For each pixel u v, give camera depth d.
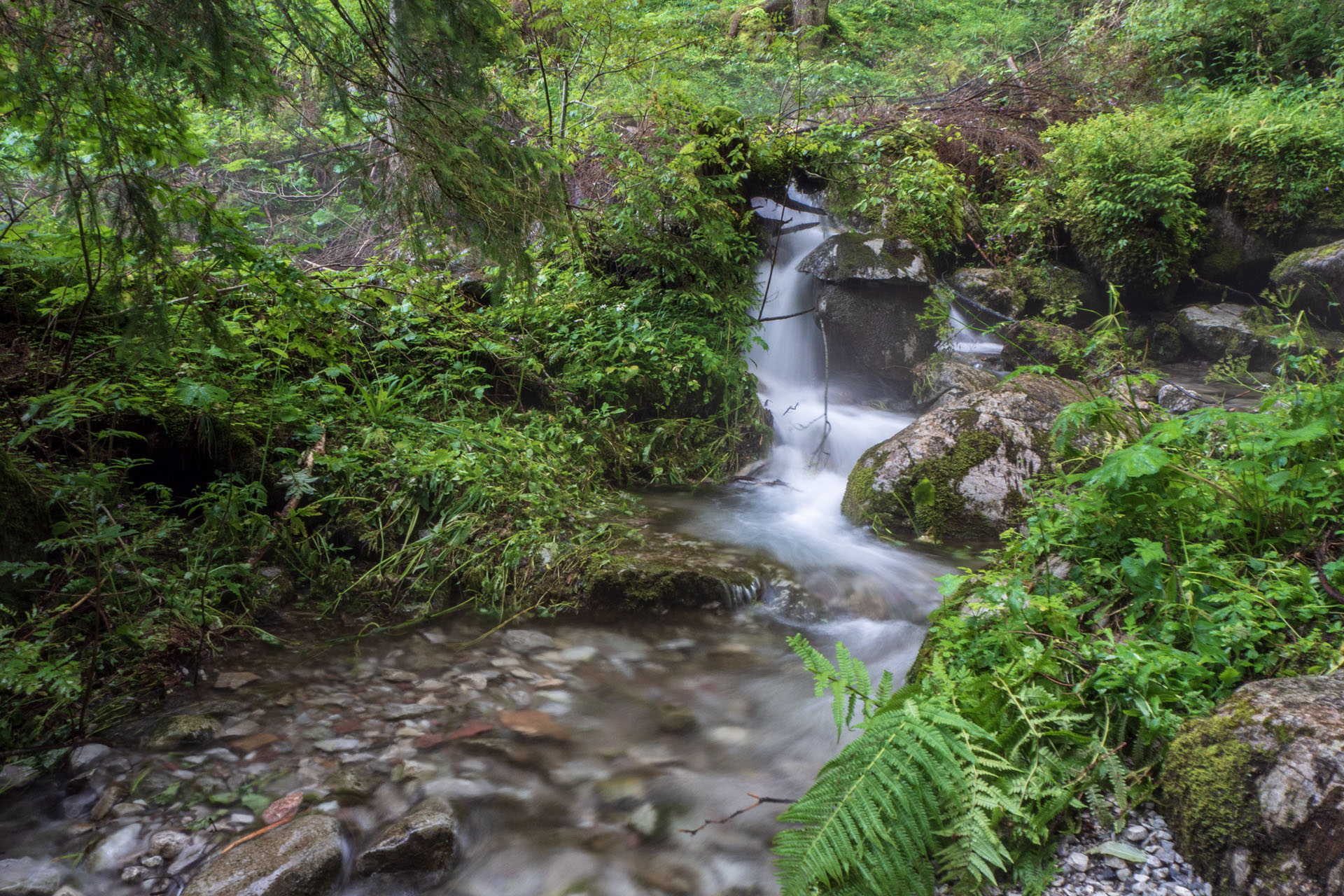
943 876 1.85
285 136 9.20
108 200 2.68
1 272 4.00
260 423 4.23
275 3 2.93
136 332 2.85
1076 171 8.66
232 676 3.05
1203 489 2.72
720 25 12.41
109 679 2.85
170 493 3.61
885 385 6.97
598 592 3.74
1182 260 8.22
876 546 4.38
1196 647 2.21
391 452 4.41
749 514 4.91
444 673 3.17
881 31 14.16
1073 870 1.85
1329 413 2.58
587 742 2.76
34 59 2.47
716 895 2.10
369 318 5.32
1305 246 8.22
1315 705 1.85
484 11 3.48
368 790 2.46
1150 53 11.38
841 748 2.75
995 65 12.09
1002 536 3.07
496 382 5.58
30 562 2.70
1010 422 4.75
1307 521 2.56
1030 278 7.99
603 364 5.63
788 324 7.25
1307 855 1.63
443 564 3.87
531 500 4.23
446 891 2.12
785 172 7.48
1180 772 1.93
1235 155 8.48
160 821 2.26
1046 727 2.08
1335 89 9.48
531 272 3.98
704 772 2.61
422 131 3.29
